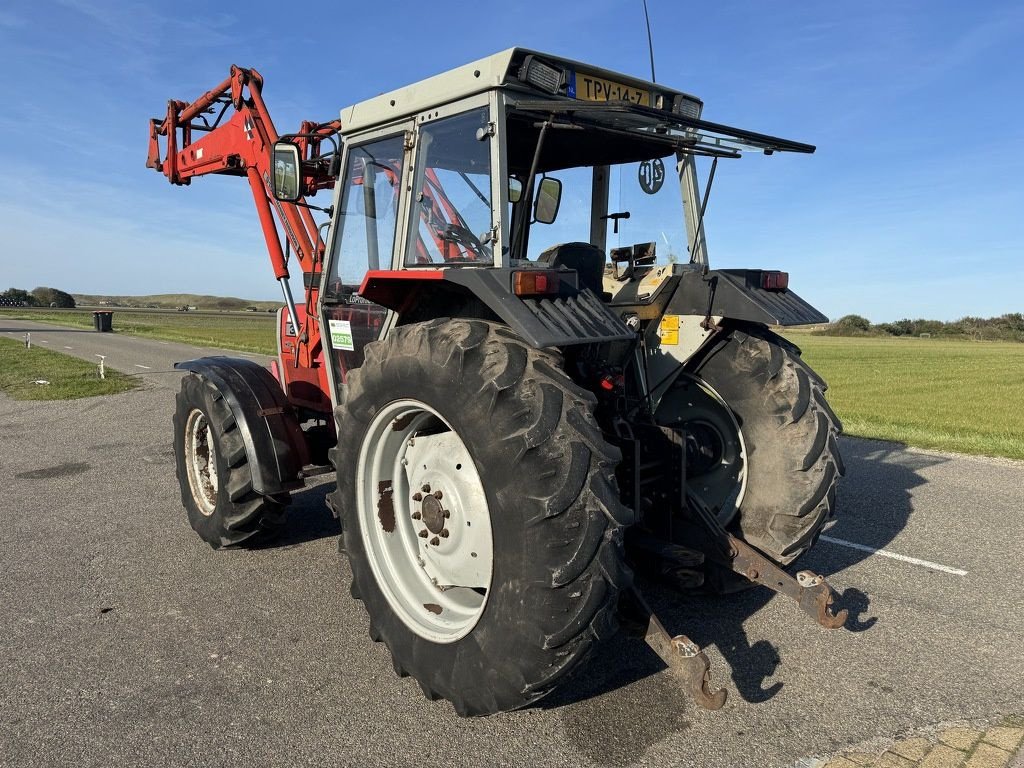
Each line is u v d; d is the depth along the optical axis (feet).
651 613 8.63
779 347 12.27
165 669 10.96
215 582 14.37
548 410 8.11
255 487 14.11
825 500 11.85
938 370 81.97
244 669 10.96
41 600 13.51
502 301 8.54
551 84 9.77
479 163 9.86
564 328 8.49
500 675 8.45
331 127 14.87
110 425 33.86
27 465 25.27
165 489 21.71
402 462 10.88
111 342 100.89
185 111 21.25
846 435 30.91
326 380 15.70
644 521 11.82
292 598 13.57
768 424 12.03
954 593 13.74
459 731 9.34
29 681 10.62
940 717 9.61
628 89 11.04
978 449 27.35
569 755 8.82
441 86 10.30
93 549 16.30
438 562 10.11
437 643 9.45
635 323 11.87
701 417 13.16
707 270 12.21
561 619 7.92
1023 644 11.68
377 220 12.30
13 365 64.54
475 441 8.51
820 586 9.85
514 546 8.14
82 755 8.86
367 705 9.96
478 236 9.95
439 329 9.27
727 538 10.86
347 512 10.92
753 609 12.96
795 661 11.14
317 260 15.37
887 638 11.89
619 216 13.51
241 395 14.51
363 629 12.30
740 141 11.41
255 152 17.51
